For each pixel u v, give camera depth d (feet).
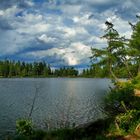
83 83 469.98
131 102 76.02
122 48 169.58
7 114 133.18
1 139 84.33
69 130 60.13
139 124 58.90
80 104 165.68
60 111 139.44
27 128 61.21
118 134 57.88
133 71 181.98
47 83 460.96
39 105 165.48
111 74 169.78
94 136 57.57
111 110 83.46
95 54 169.07
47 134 58.44
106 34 168.76
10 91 283.79
